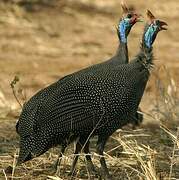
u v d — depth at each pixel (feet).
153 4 130.72
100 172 53.16
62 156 52.01
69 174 53.16
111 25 117.60
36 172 54.03
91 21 118.93
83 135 51.80
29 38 107.45
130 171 54.49
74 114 50.88
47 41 107.14
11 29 110.01
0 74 91.04
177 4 131.23
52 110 50.83
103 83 50.98
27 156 51.13
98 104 50.83
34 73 92.12
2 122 66.33
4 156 56.59
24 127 51.26
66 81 51.65
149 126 65.87
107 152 56.34
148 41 52.26
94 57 101.40
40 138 50.96
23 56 100.17
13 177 52.49
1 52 101.40
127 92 50.96
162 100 69.51
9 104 72.95
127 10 53.72
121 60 52.60
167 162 56.49
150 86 82.07
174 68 94.63
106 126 51.29
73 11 121.60
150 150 54.95
